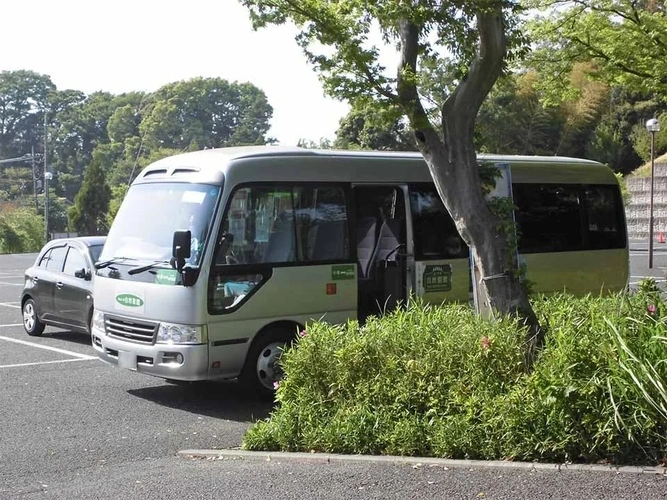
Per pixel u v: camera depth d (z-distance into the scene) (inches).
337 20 324.5
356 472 255.8
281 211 414.3
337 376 300.8
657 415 240.7
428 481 239.9
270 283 404.2
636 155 2105.1
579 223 540.1
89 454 313.1
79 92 4707.2
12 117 4606.3
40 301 605.9
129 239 424.2
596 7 519.8
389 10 303.7
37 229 2790.4
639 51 526.3
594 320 277.6
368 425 283.3
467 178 318.0
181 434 342.6
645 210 1963.6
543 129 1881.2
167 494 246.4
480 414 266.2
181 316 383.2
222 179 398.9
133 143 3786.9
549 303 364.8
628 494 215.3
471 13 303.7
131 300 404.2
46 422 363.6
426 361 287.9
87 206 2736.2
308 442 289.3
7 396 414.3
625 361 246.1
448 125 320.5
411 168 469.1
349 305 432.5
